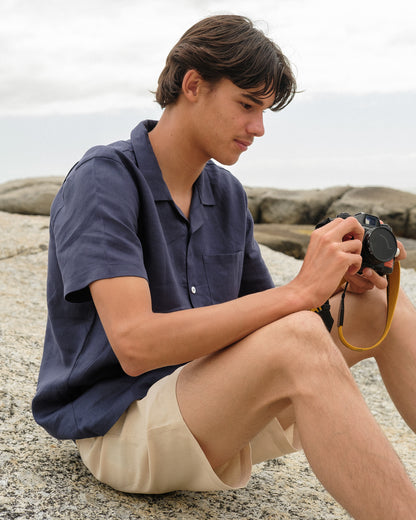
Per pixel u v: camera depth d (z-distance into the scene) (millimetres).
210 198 1944
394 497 1366
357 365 3846
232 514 1759
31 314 3955
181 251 1835
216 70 1669
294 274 6102
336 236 1620
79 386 1759
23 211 9586
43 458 1910
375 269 1785
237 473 1702
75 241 1608
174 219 1820
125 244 1603
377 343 1813
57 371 1818
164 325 1519
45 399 1815
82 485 1780
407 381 1853
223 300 1918
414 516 1352
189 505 1769
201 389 1567
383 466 1384
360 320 1886
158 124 1852
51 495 1692
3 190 10266
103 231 1594
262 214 11211
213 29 1688
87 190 1643
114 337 1541
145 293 1573
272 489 2004
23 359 2844
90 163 1686
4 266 5051
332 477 1420
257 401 1530
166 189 1793
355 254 1616
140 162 1782
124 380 1729
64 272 1620
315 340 1471
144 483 1708
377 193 11125
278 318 1554
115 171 1684
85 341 1753
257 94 1692
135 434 1668
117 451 1702
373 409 3176
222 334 1520
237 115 1706
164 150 1816
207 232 1919
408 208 10555
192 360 1650
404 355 1851
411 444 2721
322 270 1586
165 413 1604
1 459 1846
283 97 1776
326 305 1771
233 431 1582
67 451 1994
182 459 1627
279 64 1704
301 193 11469
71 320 1778
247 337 1538
